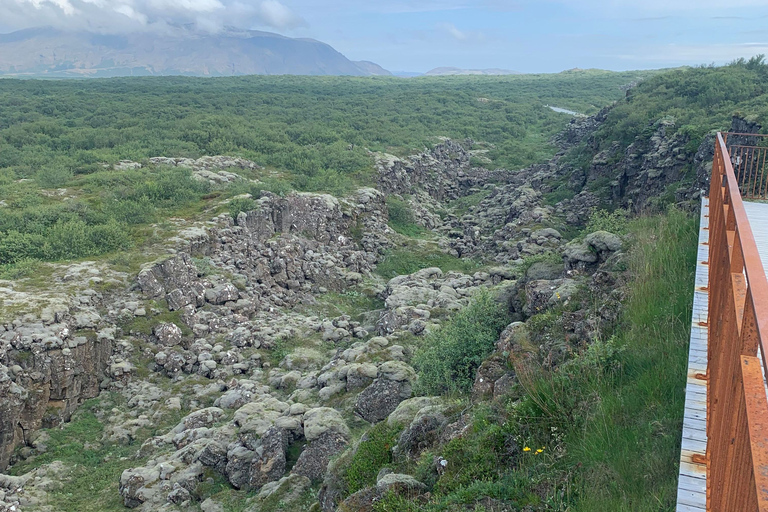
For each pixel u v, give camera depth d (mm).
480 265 37750
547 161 61906
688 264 10414
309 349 25156
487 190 56938
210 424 19438
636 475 5977
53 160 43344
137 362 23000
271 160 49438
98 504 16578
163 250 28547
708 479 4887
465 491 7230
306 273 33031
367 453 11602
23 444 19078
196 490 16172
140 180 37938
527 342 11445
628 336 8672
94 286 24781
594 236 15977
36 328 20609
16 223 29734
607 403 7172
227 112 71188
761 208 12148
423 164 59219
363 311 31562
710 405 5477
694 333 7195
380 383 16734
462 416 10078
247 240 32531
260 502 14531
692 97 44438
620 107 49188
